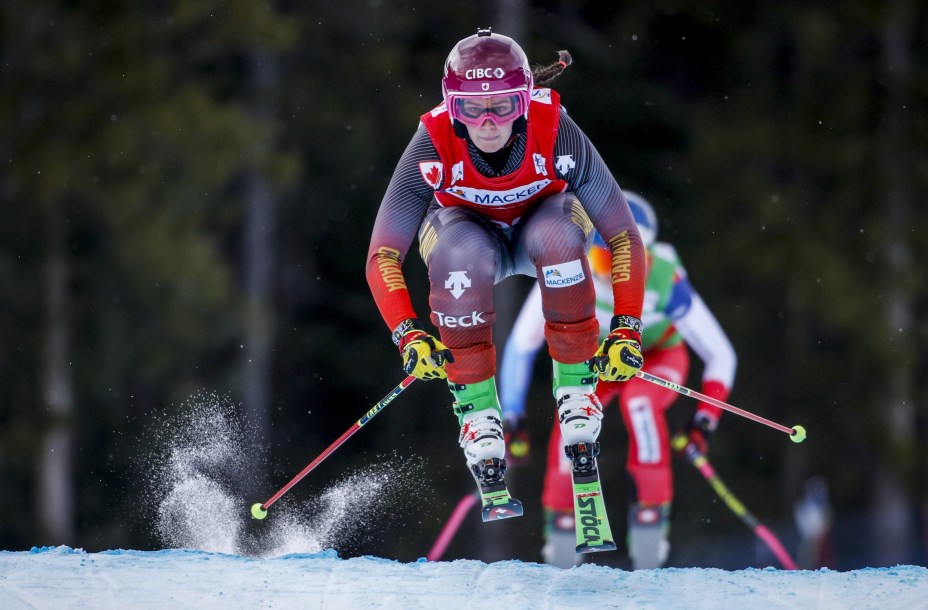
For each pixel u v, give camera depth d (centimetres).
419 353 1251
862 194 6356
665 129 6178
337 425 5919
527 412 5622
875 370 6169
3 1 5347
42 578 1312
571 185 1297
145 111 5353
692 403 5850
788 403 6266
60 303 5300
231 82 5884
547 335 1332
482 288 1286
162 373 5328
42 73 5353
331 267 6044
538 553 5422
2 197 5312
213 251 5284
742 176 6278
